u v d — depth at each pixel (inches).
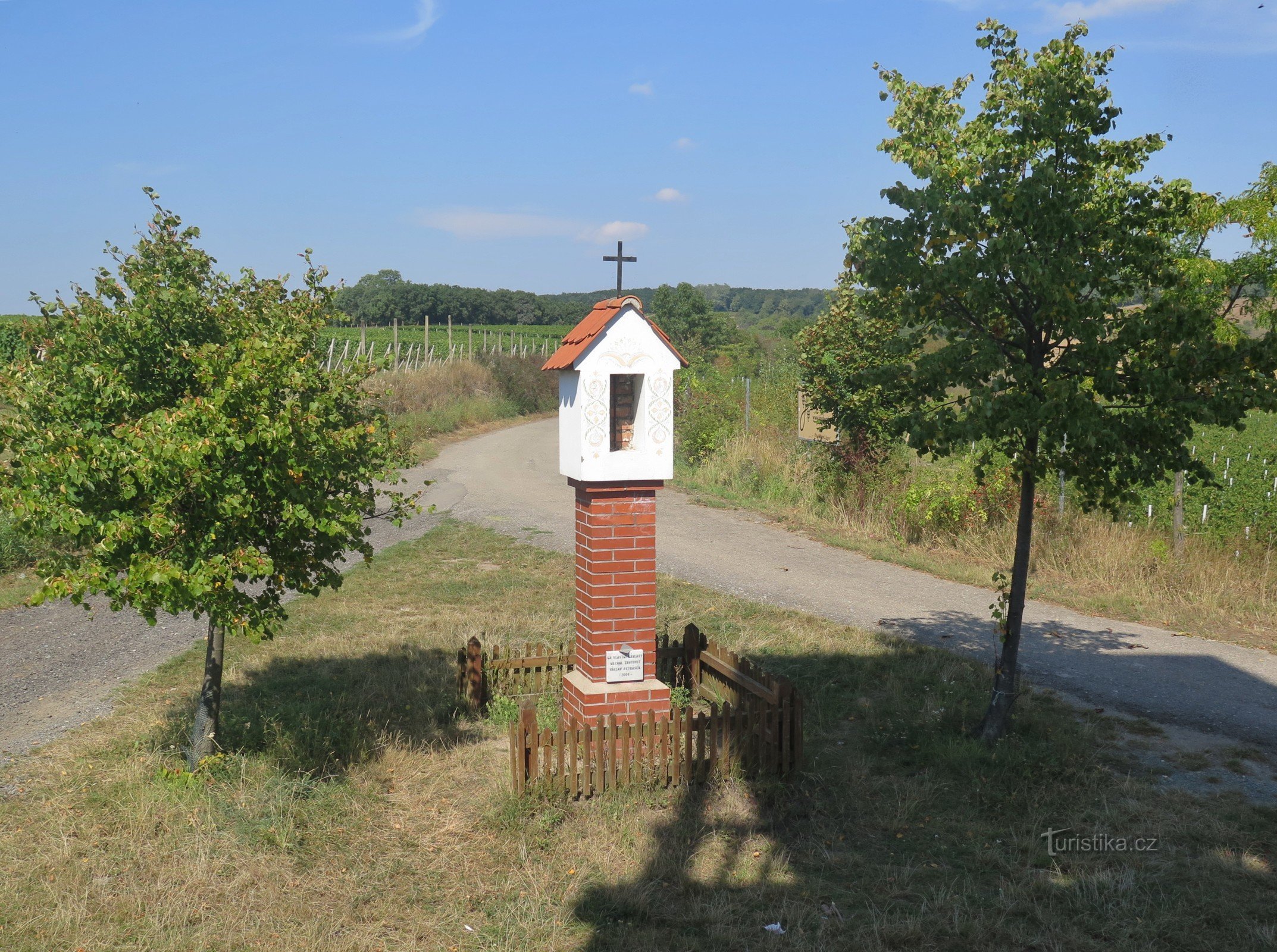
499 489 844.6
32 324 256.4
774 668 378.3
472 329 3046.3
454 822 249.0
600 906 211.0
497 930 200.7
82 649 397.7
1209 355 259.1
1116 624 449.7
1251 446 727.7
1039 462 285.4
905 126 323.3
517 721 313.3
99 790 255.6
